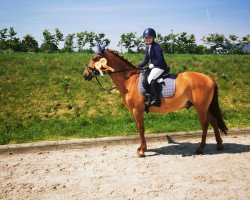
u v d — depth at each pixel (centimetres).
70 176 565
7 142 746
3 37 2970
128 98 646
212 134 794
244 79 1253
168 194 479
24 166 623
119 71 645
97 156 668
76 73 1194
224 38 3469
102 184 526
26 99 1024
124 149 710
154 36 628
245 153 660
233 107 1065
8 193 505
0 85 1080
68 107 1001
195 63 1349
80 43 2967
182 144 738
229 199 457
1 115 934
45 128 852
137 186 512
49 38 3120
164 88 636
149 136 761
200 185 507
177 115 941
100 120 909
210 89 638
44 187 523
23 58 1307
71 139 739
